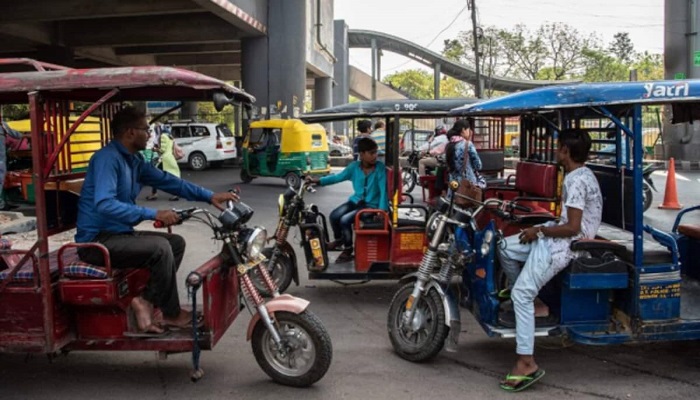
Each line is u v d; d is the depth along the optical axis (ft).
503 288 15.07
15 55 87.61
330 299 20.76
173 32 74.64
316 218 20.84
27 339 12.59
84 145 15.83
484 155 33.76
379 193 21.29
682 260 16.98
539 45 140.77
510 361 15.15
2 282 12.48
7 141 24.86
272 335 13.32
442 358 15.34
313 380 13.37
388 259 20.08
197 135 74.54
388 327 15.49
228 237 13.58
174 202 44.52
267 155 55.62
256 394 13.30
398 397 13.12
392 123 22.04
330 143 97.04
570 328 14.01
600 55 142.20
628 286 13.85
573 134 13.96
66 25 75.56
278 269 20.65
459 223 14.61
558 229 13.50
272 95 75.82
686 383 13.83
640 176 13.65
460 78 146.00
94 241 13.47
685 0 69.56
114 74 12.00
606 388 13.56
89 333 13.41
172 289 13.56
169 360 15.33
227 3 60.03
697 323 13.79
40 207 12.28
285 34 75.05
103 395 13.28
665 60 72.33
